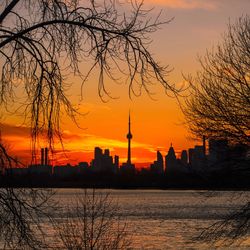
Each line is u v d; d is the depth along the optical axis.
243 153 25.11
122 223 41.44
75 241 17.03
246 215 24.53
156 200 158.38
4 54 10.89
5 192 11.11
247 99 25.08
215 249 26.88
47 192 11.76
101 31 10.61
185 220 66.94
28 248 11.25
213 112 25.45
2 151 11.12
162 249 38.41
